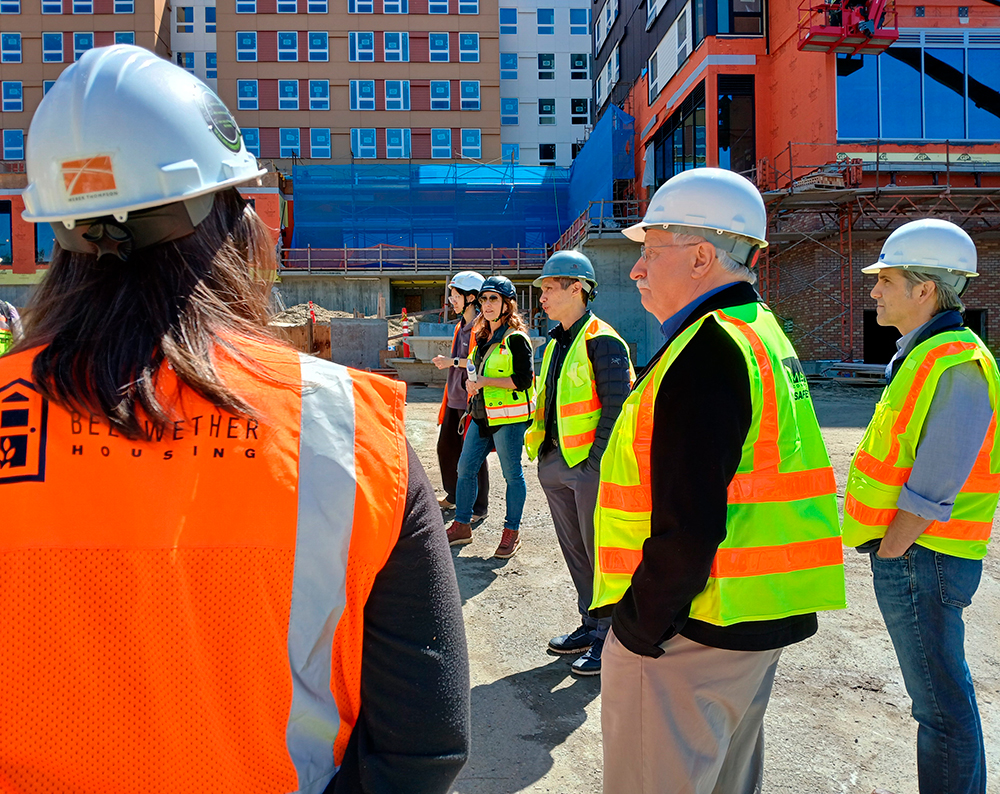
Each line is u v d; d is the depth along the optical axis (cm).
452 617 86
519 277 3144
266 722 77
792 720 285
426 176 3238
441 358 541
